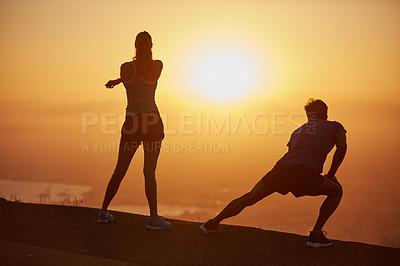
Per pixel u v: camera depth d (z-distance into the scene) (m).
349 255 8.12
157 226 8.94
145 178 8.95
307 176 8.15
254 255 8.00
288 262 7.75
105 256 7.65
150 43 8.80
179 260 7.65
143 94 8.80
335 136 8.35
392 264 7.77
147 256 7.75
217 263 7.61
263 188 8.42
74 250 7.79
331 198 8.40
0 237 8.08
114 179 9.08
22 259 7.02
